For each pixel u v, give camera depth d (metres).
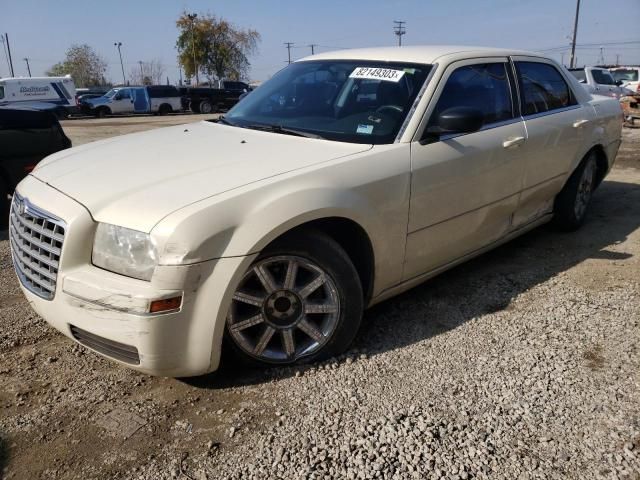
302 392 2.75
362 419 2.54
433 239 3.44
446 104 3.48
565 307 3.67
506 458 2.30
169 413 2.61
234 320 2.71
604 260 4.54
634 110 14.50
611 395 2.71
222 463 2.29
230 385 2.81
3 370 2.97
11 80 31.22
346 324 2.97
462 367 2.96
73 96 33.59
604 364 2.98
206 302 2.44
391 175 3.05
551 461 2.28
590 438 2.41
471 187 3.59
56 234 2.57
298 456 2.31
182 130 3.82
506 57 4.17
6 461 2.31
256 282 2.72
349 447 2.36
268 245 2.65
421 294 3.89
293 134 3.42
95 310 2.44
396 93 3.45
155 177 2.74
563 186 4.85
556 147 4.44
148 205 2.47
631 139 12.02
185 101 37.25
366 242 3.03
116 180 2.74
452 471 2.22
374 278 3.14
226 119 3.99
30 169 6.38
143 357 2.43
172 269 2.34
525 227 4.50
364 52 3.98
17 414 2.61
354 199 2.87
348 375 2.89
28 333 3.38
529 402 2.66
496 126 3.84
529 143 4.07
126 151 3.24
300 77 4.01
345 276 2.91
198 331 2.46
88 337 2.58
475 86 3.77
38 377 2.91
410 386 2.79
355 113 3.45
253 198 2.56
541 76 4.53
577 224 5.22
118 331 2.41
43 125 6.52
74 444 2.41
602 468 2.24
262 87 4.29
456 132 3.30
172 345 2.43
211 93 38.00
